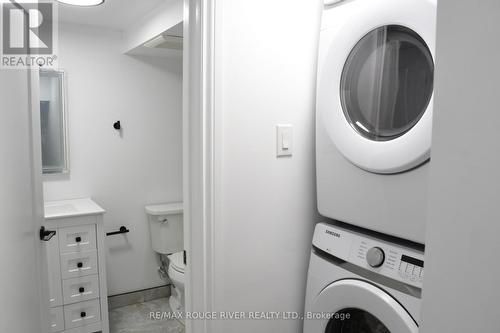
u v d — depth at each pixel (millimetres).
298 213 1396
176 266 2504
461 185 529
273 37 1268
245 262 1278
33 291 1296
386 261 1076
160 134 3049
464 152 523
